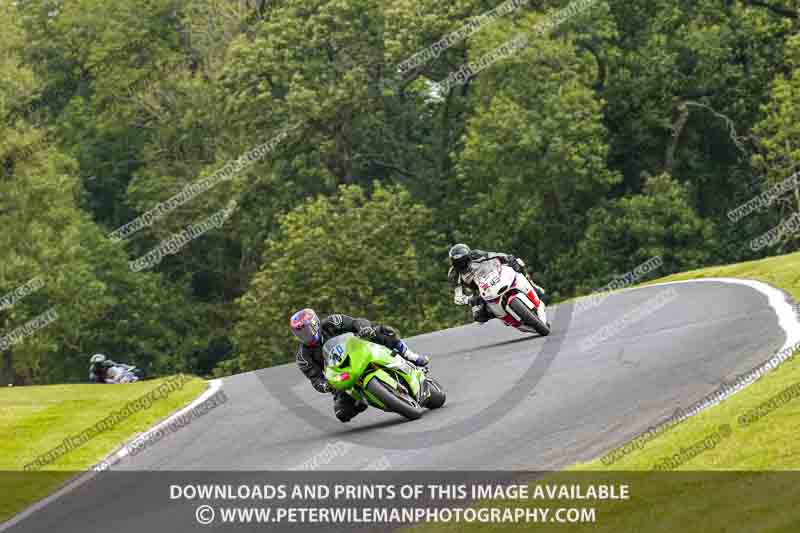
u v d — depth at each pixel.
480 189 142.88
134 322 149.88
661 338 38.66
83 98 177.62
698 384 29.48
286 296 126.62
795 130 123.69
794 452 20.53
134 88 166.00
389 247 130.12
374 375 31.70
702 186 151.25
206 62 163.62
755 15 142.12
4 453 39.00
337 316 32.44
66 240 138.00
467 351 46.03
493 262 44.56
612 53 142.12
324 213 130.88
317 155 151.50
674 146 143.50
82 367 148.38
